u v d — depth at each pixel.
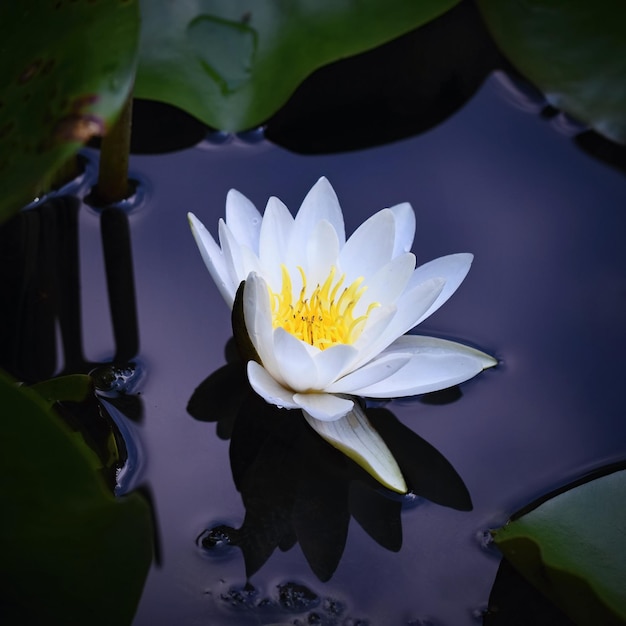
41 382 0.97
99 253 1.01
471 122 1.07
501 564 0.95
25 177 0.90
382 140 1.06
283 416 0.98
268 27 1.03
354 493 0.96
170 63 1.02
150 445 0.97
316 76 1.08
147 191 1.03
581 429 0.98
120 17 0.92
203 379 0.98
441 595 0.94
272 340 0.96
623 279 1.02
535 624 0.94
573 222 1.04
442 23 1.09
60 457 0.91
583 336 1.01
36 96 0.92
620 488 0.94
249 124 1.03
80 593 0.91
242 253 0.97
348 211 1.04
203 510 0.95
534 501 0.96
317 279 0.99
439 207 1.04
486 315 1.01
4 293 1.00
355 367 0.97
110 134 1.00
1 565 0.90
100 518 0.92
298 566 0.94
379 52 1.08
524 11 1.06
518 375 1.00
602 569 0.93
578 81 1.05
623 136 1.05
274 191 1.04
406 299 0.97
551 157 1.06
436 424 0.98
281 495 0.96
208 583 0.94
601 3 1.04
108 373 0.98
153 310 1.00
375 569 0.94
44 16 0.93
